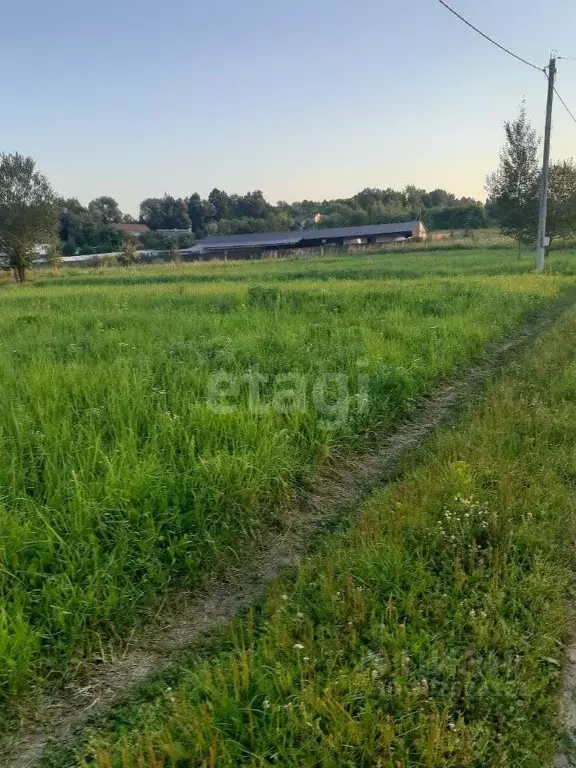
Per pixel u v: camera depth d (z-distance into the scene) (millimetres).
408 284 18141
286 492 4863
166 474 4457
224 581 3949
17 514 3900
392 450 6125
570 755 2633
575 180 31141
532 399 6996
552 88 21266
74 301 15641
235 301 13852
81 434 4965
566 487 4816
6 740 2793
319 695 2795
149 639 3424
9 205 35969
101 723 2875
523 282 18188
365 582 3588
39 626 3277
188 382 6680
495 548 3945
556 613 3381
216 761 2484
